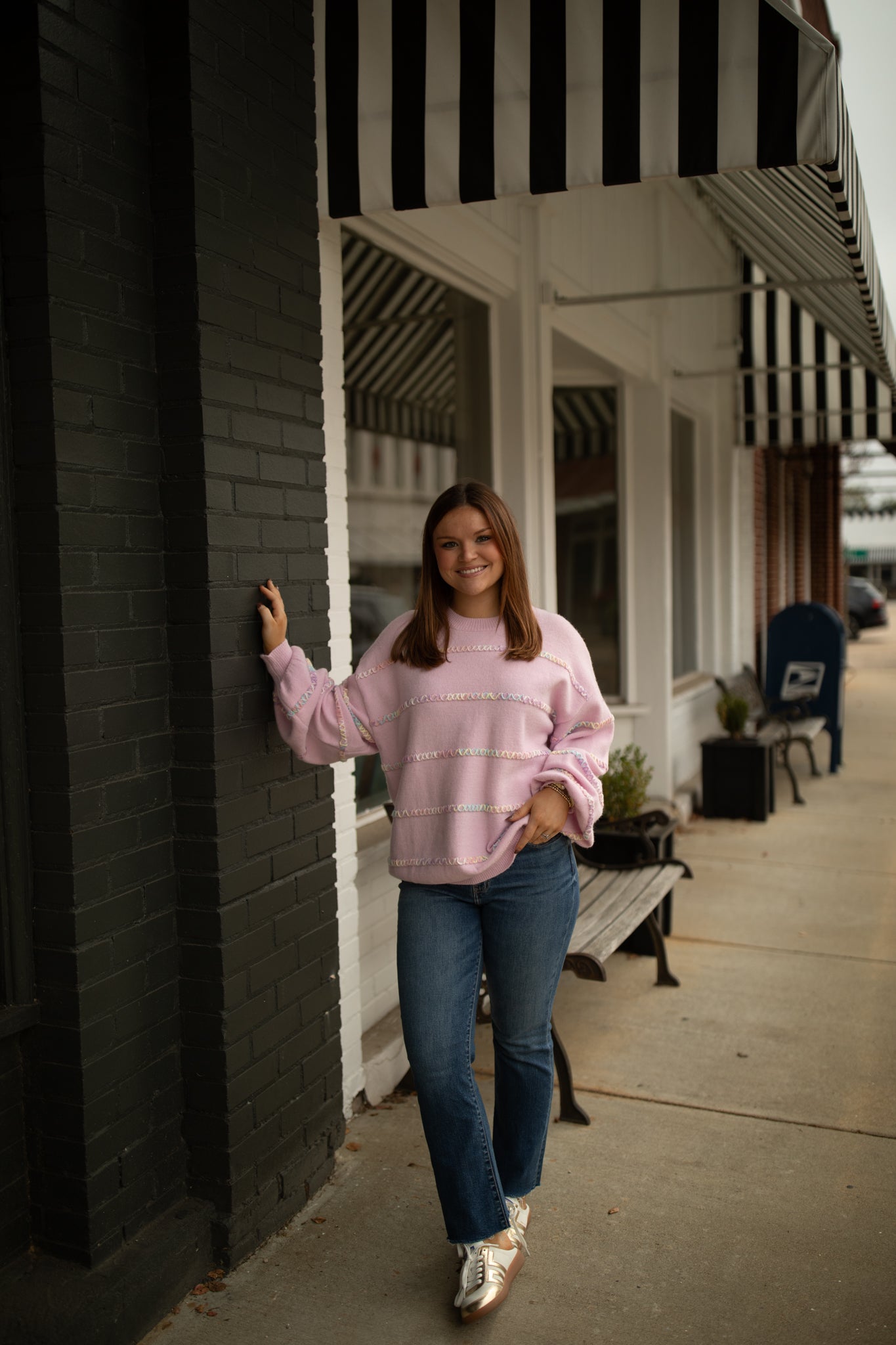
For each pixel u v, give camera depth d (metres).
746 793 6.98
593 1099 3.31
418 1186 2.84
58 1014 2.19
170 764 2.42
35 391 2.08
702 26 2.40
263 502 2.56
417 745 2.29
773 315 8.22
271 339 2.59
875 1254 2.53
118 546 2.25
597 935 3.39
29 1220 2.27
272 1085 2.62
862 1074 3.45
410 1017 2.29
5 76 2.06
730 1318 2.32
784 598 12.62
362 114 2.69
